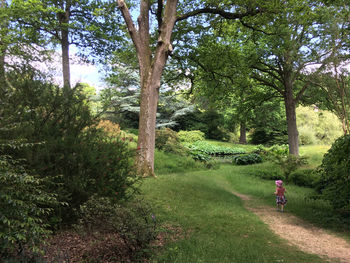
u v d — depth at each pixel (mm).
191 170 17531
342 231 5758
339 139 6887
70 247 3984
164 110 37375
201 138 34906
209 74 17797
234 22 17719
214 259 3770
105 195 5172
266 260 3844
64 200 4645
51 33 16094
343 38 11641
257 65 20391
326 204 8289
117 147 5719
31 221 3014
